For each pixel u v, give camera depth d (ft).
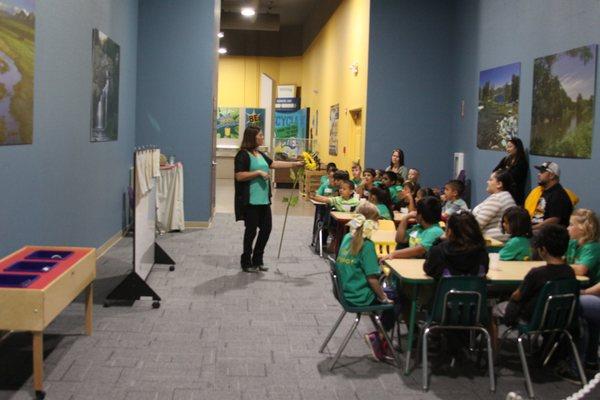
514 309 13.09
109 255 25.21
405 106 34.86
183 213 32.55
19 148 15.49
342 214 24.08
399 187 27.25
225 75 73.05
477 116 30.40
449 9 34.47
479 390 12.93
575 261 15.23
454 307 12.78
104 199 25.44
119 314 17.42
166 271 22.99
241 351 14.84
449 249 13.12
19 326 11.42
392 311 14.88
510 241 15.75
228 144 69.56
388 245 17.97
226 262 24.90
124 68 29.37
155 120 33.06
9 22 14.43
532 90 24.27
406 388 12.94
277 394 12.46
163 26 32.81
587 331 13.53
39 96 16.92
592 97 19.88
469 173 31.55
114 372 13.26
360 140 37.68
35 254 14.58
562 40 22.11
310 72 63.41
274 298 19.67
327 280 22.25
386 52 34.63
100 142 24.40
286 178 58.65
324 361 14.35
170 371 13.44
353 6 39.78
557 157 22.13
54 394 12.03
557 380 13.53
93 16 22.72
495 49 28.30
